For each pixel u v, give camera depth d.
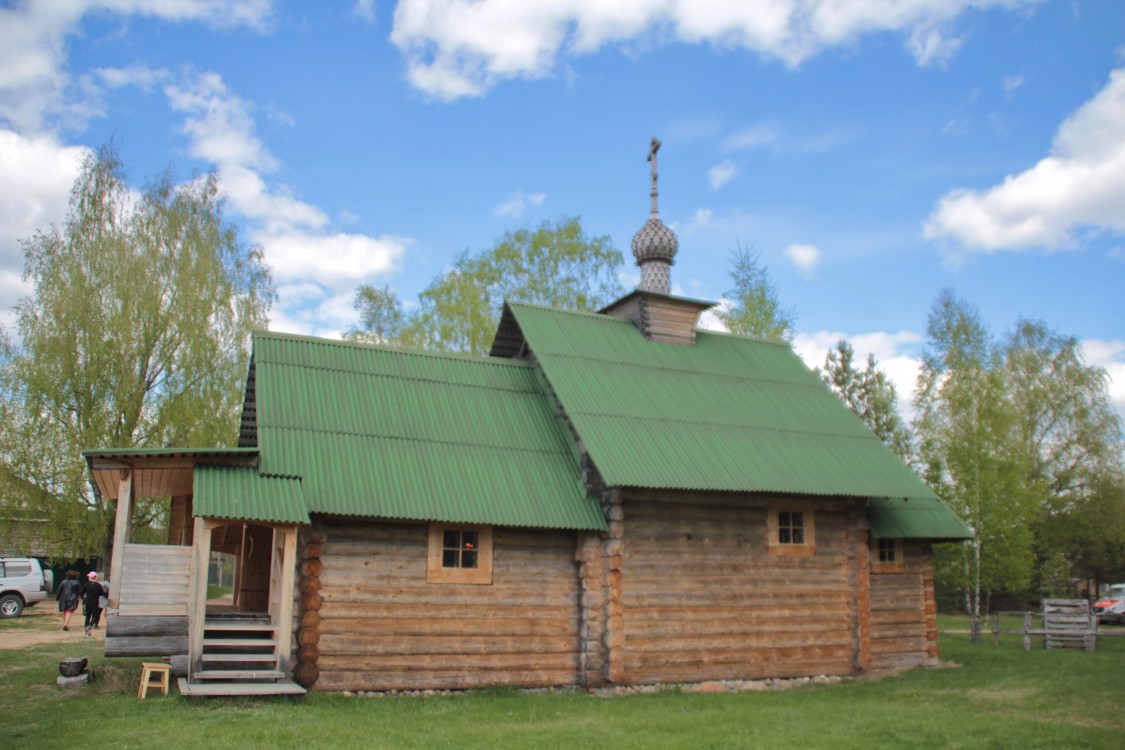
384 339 38.91
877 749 12.30
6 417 29.84
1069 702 16.41
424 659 16.23
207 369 32.00
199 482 14.86
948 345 36.09
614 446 18.02
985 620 38.94
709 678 18.38
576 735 12.57
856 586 20.36
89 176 32.41
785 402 22.30
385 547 16.36
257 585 19.92
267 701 14.12
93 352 30.55
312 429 16.92
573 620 17.59
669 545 18.55
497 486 17.39
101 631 25.30
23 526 31.36
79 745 11.02
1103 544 46.78
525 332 21.03
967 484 29.12
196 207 33.53
